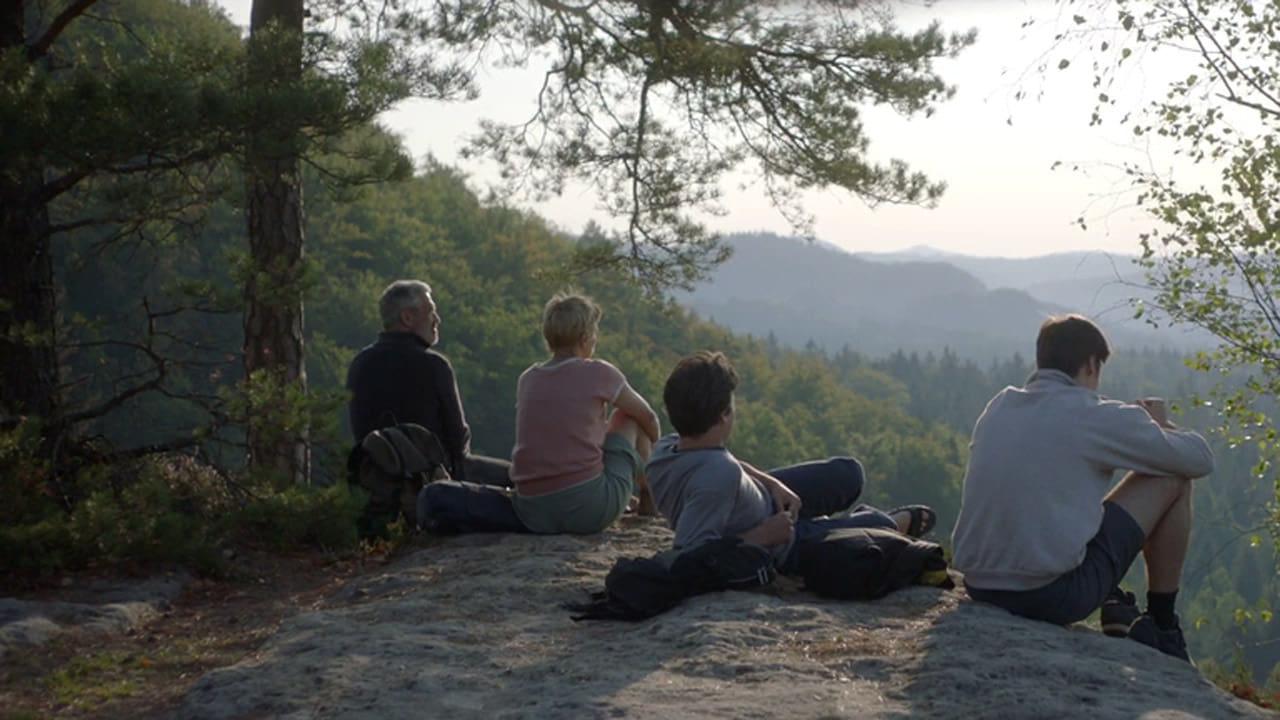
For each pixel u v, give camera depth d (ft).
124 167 20.47
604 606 13.21
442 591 15.11
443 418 21.15
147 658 13.93
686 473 13.34
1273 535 37.55
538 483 18.12
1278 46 33.30
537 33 38.32
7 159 18.21
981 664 10.12
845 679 10.06
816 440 377.50
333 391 22.02
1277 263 34.30
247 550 20.10
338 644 12.37
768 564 13.01
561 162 43.88
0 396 21.85
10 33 23.11
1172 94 34.96
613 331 365.61
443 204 426.92
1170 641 12.09
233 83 20.63
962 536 12.53
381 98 20.81
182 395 22.79
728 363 13.51
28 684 12.87
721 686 9.94
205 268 120.06
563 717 9.29
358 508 20.36
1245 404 36.01
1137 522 11.97
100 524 18.04
